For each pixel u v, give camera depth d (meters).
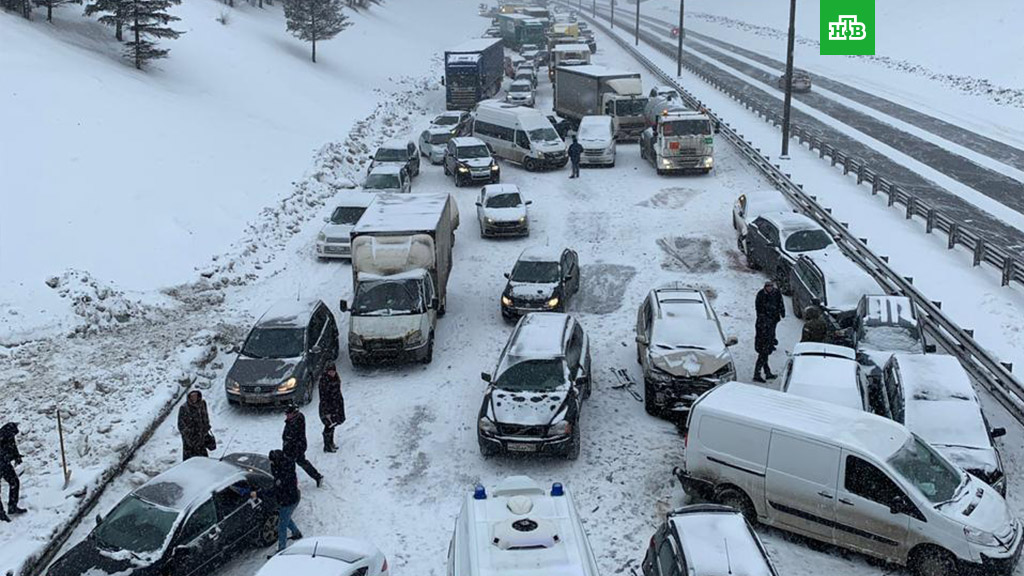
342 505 13.87
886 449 11.94
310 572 10.06
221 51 46.41
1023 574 11.57
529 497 10.23
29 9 37.50
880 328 17.42
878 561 11.93
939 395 14.28
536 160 36.66
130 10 37.53
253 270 25.50
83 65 33.53
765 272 24.27
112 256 23.19
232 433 16.25
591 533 12.88
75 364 18.23
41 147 26.27
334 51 62.22
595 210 30.94
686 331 17.19
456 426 16.44
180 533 11.48
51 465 14.62
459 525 10.19
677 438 15.76
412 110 53.50
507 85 65.00
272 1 71.44
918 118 47.59
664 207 30.89
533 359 15.90
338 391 15.27
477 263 26.12
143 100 32.97
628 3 180.75
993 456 13.09
